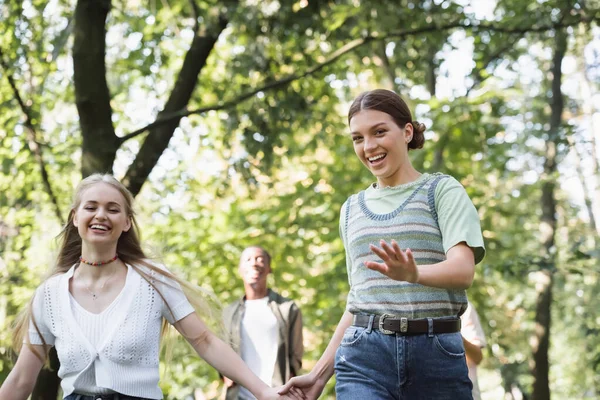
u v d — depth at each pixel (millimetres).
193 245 13016
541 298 13250
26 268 10984
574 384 23078
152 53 11672
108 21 11367
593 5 10531
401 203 3730
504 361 17797
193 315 4180
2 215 11258
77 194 4105
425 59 12352
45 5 9609
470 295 14344
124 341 3922
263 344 7555
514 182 15523
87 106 8219
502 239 15492
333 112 13555
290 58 10484
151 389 3984
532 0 11352
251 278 7656
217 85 11008
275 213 13812
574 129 12008
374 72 14680
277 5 9156
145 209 13234
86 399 3916
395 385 3664
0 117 10156
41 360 4082
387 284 3684
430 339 3623
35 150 9305
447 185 3688
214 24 9234
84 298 4027
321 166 14523
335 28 9898
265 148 10312
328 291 13586
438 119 12133
